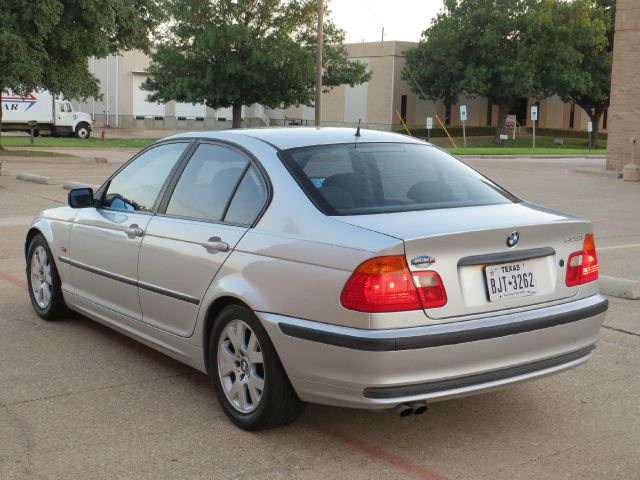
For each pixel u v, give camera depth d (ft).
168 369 17.67
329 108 198.29
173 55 133.49
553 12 171.94
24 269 27.89
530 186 66.18
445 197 14.67
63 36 81.56
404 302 12.17
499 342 12.73
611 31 185.98
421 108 191.62
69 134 140.15
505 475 12.59
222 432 14.19
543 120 213.25
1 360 18.11
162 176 17.26
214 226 15.05
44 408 15.23
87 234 18.80
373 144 15.99
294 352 12.96
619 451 13.60
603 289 25.39
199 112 194.80
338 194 13.92
